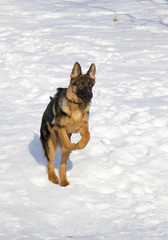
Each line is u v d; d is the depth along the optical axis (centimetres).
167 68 1231
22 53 1384
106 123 847
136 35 1598
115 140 774
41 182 620
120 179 629
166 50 1404
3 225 483
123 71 1214
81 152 725
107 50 1411
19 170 643
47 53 1395
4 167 651
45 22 1811
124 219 510
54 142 640
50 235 461
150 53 1372
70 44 1463
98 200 562
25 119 880
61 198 563
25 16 1920
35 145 750
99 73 1194
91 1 2203
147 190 600
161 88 1056
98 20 1830
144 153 721
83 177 637
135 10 1970
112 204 550
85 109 620
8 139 771
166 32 1628
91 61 1307
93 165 671
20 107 960
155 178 632
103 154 720
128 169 661
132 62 1301
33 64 1268
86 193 581
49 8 2059
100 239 443
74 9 2031
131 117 873
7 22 1797
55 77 1162
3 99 1015
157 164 679
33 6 2095
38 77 1167
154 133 794
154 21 1777
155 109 911
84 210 533
